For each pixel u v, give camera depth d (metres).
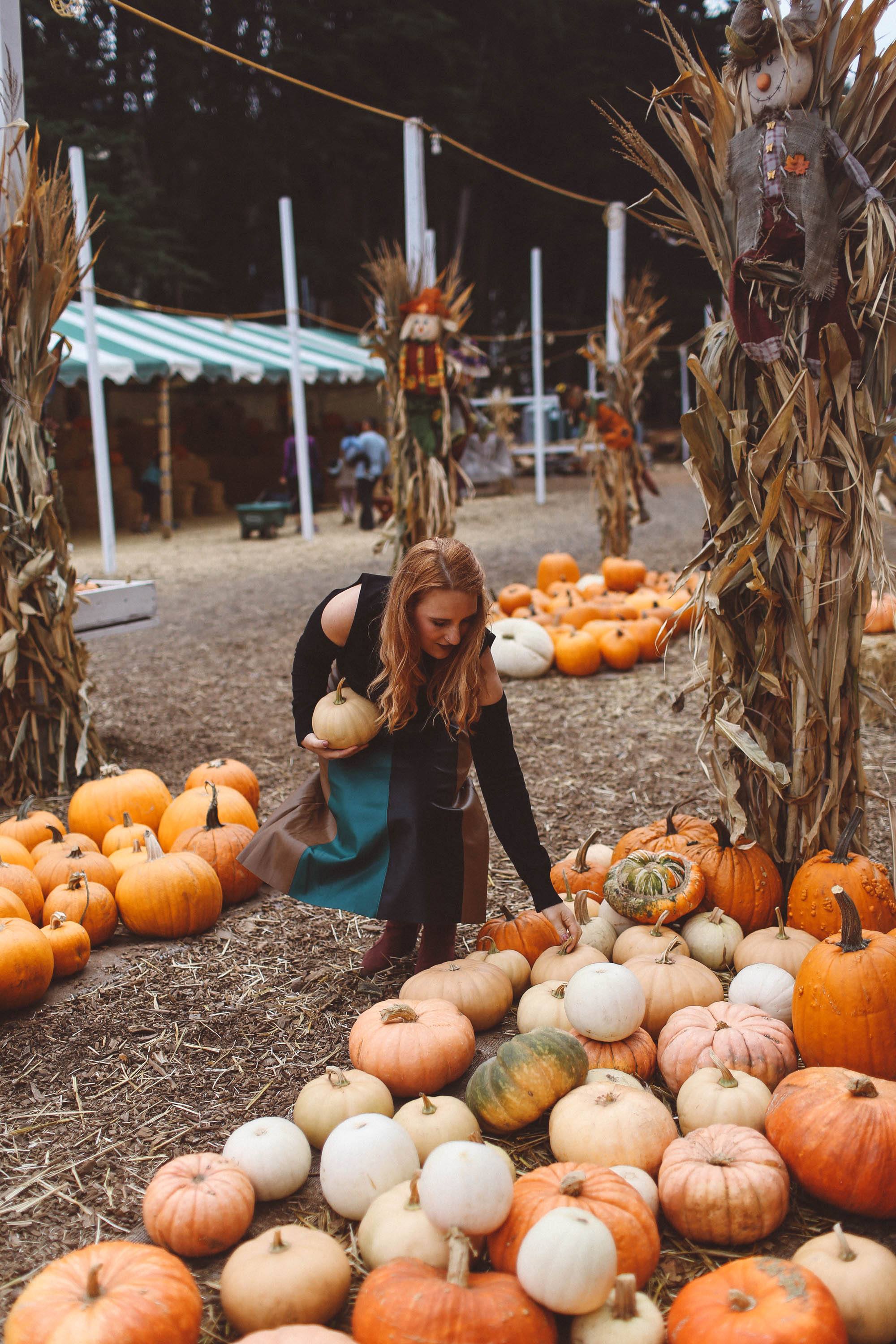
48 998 3.11
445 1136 2.25
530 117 30.97
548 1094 2.34
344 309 30.84
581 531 15.54
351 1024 2.96
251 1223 2.18
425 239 7.96
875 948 2.47
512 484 22.72
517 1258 1.82
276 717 6.37
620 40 32.03
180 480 22.00
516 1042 2.41
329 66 26.22
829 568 3.20
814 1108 2.16
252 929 3.57
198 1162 2.17
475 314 30.83
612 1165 2.18
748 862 3.27
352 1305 1.97
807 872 3.12
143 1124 2.53
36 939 3.02
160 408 17.00
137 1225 2.21
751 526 3.24
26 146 4.61
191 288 26.28
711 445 3.20
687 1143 2.17
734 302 3.06
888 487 3.37
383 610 2.84
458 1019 2.59
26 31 24.98
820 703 3.25
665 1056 2.55
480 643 2.73
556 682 7.07
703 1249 2.09
